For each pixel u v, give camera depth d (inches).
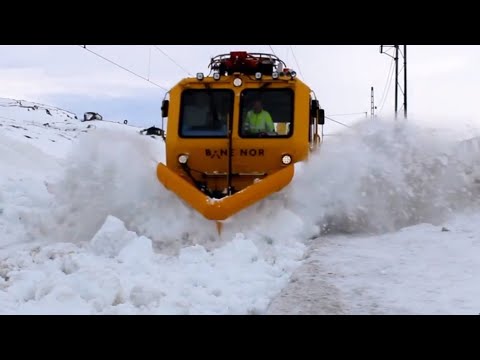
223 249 279.1
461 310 185.9
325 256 273.1
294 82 374.0
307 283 227.8
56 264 261.4
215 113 378.6
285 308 200.2
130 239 287.0
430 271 234.4
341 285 223.3
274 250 293.6
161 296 212.2
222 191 372.2
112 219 291.0
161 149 406.3
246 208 337.1
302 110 371.2
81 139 374.6
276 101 374.6
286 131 370.6
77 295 205.2
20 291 222.8
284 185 341.4
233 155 371.2
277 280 240.8
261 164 370.0
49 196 458.9
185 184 339.3
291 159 363.9
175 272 251.6
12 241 356.2
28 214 385.4
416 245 286.0
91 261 256.7
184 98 382.3
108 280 211.9
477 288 206.8
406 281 223.0
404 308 191.9
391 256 266.7
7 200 446.3
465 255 253.9
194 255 273.4
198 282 237.1
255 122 372.5
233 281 237.8
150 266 257.9
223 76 380.5
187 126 378.9
